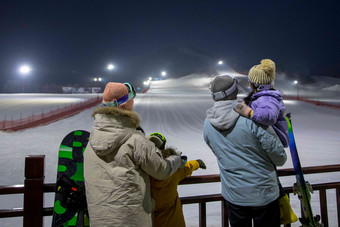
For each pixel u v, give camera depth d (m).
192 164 2.09
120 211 1.55
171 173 1.73
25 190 1.97
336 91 55.16
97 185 1.60
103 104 1.70
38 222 1.99
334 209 4.38
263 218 1.85
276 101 1.84
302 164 8.04
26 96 33.72
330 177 6.39
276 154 1.78
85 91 46.16
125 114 1.63
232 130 1.85
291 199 5.05
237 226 1.96
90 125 16.17
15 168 7.45
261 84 1.96
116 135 1.57
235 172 1.88
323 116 20.52
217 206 4.73
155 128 15.55
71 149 2.20
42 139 11.74
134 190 1.59
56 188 1.77
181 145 10.95
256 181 1.82
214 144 1.98
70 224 1.98
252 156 1.82
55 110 20.88
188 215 4.37
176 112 21.88
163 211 1.87
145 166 1.61
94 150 1.60
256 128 1.78
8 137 11.97
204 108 24.23
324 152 9.52
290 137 2.04
